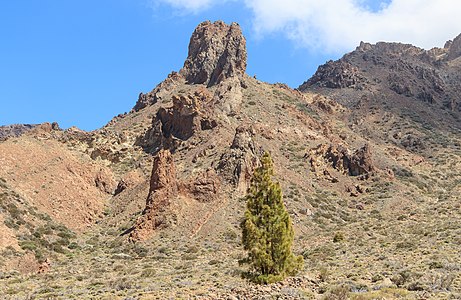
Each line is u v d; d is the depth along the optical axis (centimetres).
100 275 5744
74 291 4509
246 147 9556
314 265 5062
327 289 3334
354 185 10600
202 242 7375
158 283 4709
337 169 11081
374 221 8356
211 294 3519
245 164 9106
